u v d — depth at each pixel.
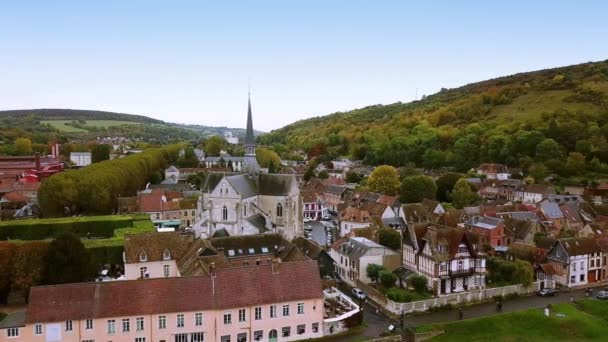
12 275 92.69
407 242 111.38
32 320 70.06
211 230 133.75
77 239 93.38
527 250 118.06
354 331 85.06
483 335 85.94
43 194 153.12
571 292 107.69
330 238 156.00
